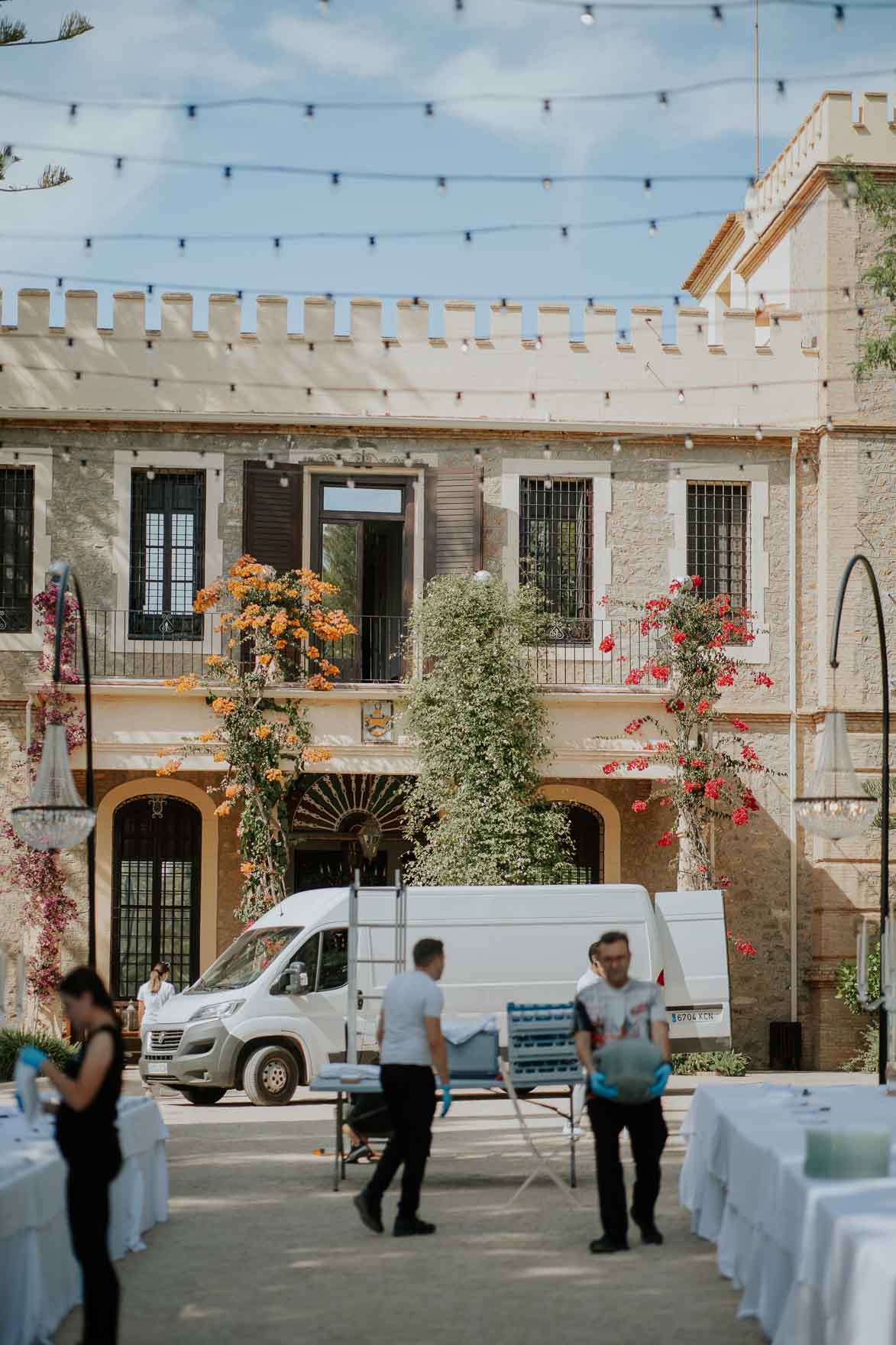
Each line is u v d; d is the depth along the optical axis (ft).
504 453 80.59
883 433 81.66
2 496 78.69
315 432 79.71
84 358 78.69
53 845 41.70
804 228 85.71
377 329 80.48
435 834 74.33
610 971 31.22
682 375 81.71
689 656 75.15
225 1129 51.65
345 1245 31.04
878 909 78.89
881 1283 18.34
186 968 78.64
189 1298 26.43
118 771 78.69
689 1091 63.98
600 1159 30.55
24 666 77.00
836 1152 23.00
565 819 75.51
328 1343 23.20
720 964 65.10
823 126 82.64
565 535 81.00
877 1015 78.18
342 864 83.30
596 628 79.87
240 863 79.25
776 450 81.87
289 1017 61.05
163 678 75.72
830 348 81.87
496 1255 29.94
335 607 79.46
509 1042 37.22
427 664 76.64
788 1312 22.36
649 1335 23.84
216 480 78.89
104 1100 23.08
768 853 79.51
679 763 74.54
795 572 81.41
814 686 81.05
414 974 32.96
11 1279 23.68
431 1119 32.45
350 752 74.33
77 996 23.70
